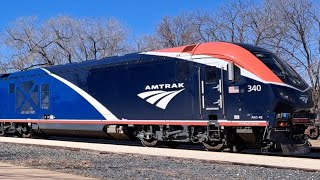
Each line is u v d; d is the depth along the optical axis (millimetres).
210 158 14312
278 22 33156
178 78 17297
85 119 20938
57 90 22562
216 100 16094
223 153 15773
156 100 18031
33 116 23953
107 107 19953
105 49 46875
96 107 20453
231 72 15703
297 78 15805
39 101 23609
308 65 31500
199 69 16641
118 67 19688
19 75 25281
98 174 11266
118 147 18844
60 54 47625
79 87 21375
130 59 19234
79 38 47125
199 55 16688
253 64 15398
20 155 16141
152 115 18156
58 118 22375
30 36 47500
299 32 32094
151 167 12742
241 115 15484
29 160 14328
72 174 11156
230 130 15969
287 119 14859
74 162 13750
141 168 12508
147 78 18438
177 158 14445
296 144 14898
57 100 22516
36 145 20000
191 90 16844
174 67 17484
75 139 25203
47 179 10102
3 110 26344
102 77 20312
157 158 14797
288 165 12453
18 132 25609
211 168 12336
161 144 18766
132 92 18969
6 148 19141
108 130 19984
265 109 14961
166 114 17656
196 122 16656
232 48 15953
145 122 18391
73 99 21609
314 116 15984
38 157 15469
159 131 18062
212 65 16281
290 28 32469
